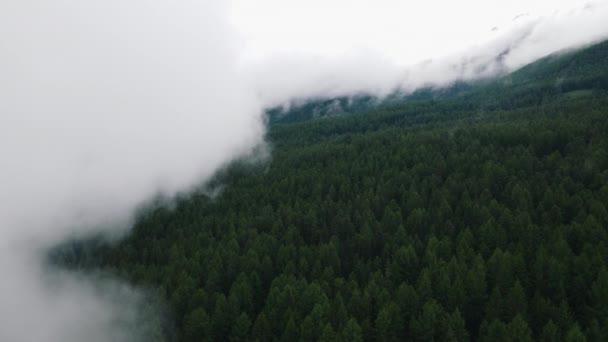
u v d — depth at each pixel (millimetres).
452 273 48312
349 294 49688
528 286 45875
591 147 78000
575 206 59500
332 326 44344
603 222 53469
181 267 61219
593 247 47844
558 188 64438
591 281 43156
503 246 54188
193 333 47281
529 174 75750
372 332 43562
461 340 39594
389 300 45938
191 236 75062
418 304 44969
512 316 41250
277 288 49656
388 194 79812
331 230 71438
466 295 45375
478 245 55875
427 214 66375
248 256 60344
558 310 39719
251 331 48750
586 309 40781
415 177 83312
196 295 51906
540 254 46625
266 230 75062
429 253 52625
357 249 63625
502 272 46062
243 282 52812
